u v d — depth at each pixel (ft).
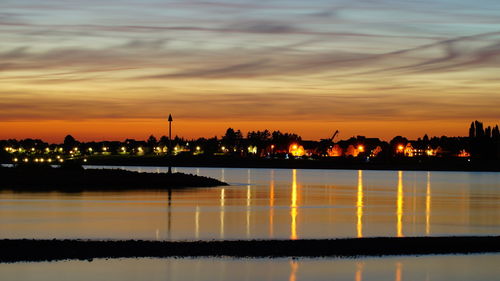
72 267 131.23
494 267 137.90
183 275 127.24
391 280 126.82
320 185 535.19
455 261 143.02
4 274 124.77
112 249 145.79
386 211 271.49
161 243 152.05
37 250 143.02
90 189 374.22
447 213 264.52
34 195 322.55
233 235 181.27
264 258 142.00
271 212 256.52
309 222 219.61
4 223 205.16
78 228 193.16
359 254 147.33
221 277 126.31
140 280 122.93
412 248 153.79
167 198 319.68
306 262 139.64
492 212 270.87
